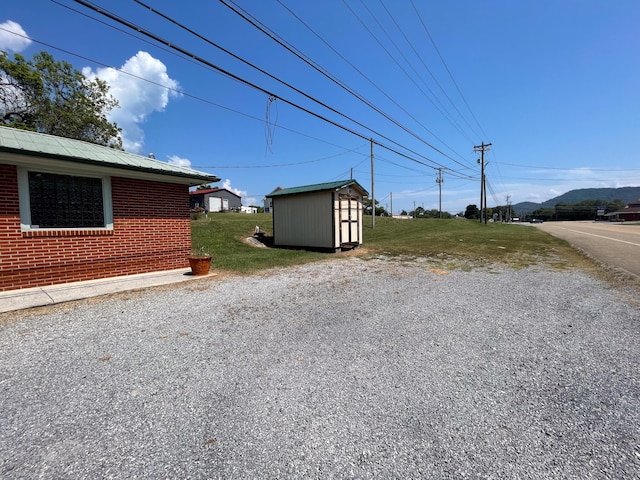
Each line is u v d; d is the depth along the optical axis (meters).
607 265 8.88
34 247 6.13
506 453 1.97
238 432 2.18
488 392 2.67
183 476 1.79
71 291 5.91
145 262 7.80
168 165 8.21
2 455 1.94
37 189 6.16
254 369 3.07
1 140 5.71
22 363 3.15
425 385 2.78
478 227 29.80
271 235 16.66
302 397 2.60
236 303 5.29
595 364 3.16
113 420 2.30
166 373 2.98
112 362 3.19
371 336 3.89
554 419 2.31
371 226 24.06
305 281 7.00
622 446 2.03
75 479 1.77
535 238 17.80
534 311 4.88
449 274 7.82
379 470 1.84
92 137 21.52
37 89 18.34
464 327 4.20
